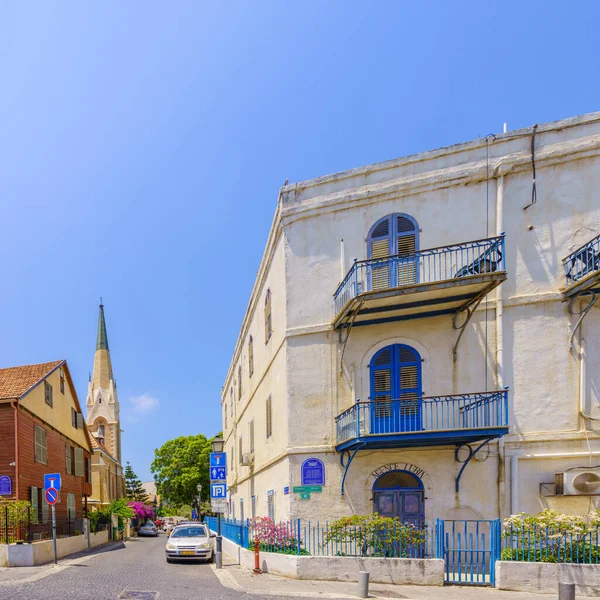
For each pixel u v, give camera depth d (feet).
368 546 38.45
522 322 41.14
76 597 32.48
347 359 44.75
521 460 39.24
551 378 39.86
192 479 173.88
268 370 57.31
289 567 39.17
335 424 43.93
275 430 52.08
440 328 42.93
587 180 41.32
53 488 54.95
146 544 107.55
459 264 42.57
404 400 40.37
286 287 48.24
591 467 37.65
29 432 66.39
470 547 38.11
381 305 41.91
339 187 47.93
